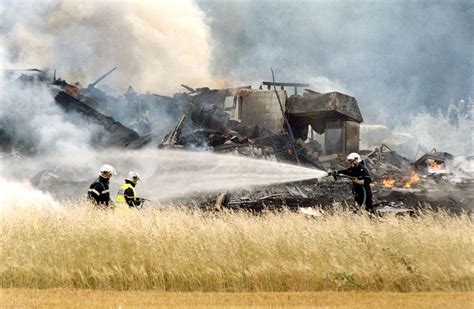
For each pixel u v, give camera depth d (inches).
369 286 1234.6
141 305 1015.0
